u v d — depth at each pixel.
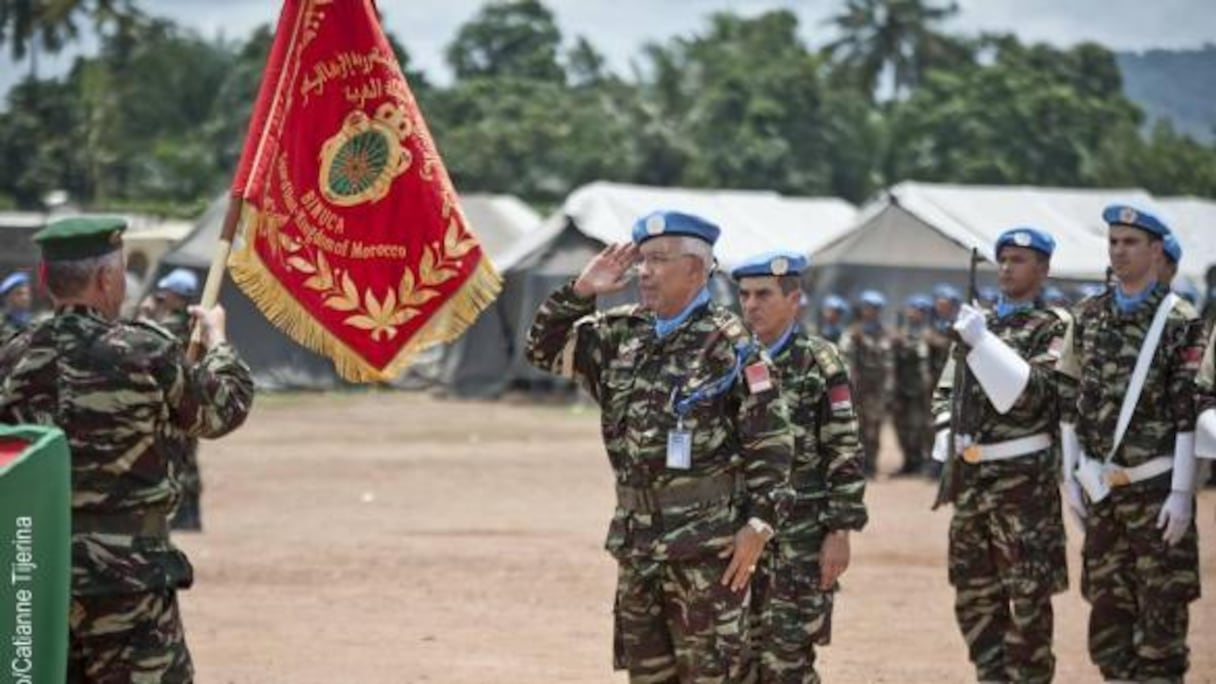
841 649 24.41
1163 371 19.52
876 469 51.47
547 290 78.50
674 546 14.18
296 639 25.09
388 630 25.84
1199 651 24.28
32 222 74.62
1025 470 19.67
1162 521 19.39
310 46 15.46
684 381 14.34
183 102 188.00
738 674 14.34
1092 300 20.14
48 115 173.75
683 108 181.50
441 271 15.55
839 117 180.00
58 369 13.19
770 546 17.59
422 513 40.94
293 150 15.38
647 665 14.66
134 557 13.13
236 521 39.38
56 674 11.77
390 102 15.62
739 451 14.35
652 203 81.75
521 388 82.31
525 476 49.97
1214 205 80.12
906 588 29.95
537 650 24.28
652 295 14.55
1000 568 19.98
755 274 17.58
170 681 13.24
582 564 32.62
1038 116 182.88
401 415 73.38
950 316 50.31
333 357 15.31
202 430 13.57
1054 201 76.94
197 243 77.31
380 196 15.54
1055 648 24.62
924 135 182.25
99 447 13.12
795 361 17.66
